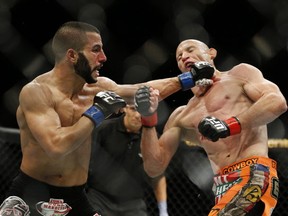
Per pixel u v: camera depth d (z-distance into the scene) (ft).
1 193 24.26
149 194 23.43
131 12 26.02
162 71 27.04
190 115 16.17
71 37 14.73
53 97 14.65
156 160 16.21
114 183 19.49
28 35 25.66
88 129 13.76
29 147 14.89
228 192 14.52
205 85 15.87
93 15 21.36
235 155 14.99
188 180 23.36
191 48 16.49
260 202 14.15
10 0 19.89
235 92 15.46
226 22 27.43
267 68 28.40
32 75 26.55
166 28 25.96
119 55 27.61
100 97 14.06
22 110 14.55
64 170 14.98
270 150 23.06
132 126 19.25
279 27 20.58
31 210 15.12
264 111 14.23
